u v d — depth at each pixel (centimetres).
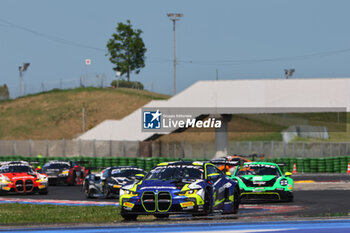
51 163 13462
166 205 5341
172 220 5331
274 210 6725
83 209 7031
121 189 5588
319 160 17800
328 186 11369
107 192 9131
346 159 17812
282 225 4900
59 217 5912
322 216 5447
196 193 5378
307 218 5244
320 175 16375
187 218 5494
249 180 7875
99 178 9381
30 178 10006
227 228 4762
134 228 4816
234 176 8156
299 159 17938
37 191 10100
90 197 9400
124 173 9469
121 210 5503
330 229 4666
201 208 5394
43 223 5319
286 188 7812
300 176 16025
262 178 7869
